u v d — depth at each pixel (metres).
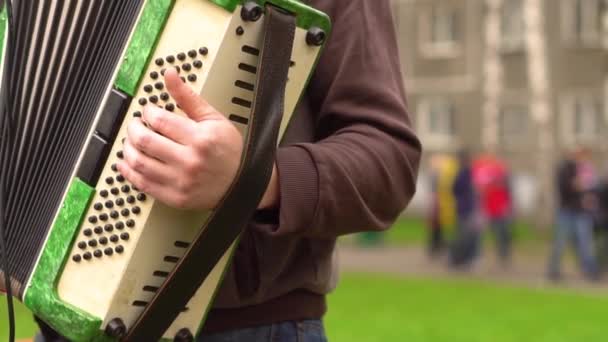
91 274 1.78
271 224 1.82
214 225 1.68
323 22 1.81
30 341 2.38
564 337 9.04
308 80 1.84
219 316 1.97
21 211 1.94
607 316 10.61
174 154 1.63
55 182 1.86
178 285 1.72
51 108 1.92
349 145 1.87
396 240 23.67
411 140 1.94
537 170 29.44
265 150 1.69
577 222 15.21
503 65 30.39
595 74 29.25
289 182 1.79
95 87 1.83
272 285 1.96
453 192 17.02
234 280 1.94
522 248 22.06
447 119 32.41
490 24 30.38
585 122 29.39
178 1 1.73
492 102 30.39
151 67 1.73
